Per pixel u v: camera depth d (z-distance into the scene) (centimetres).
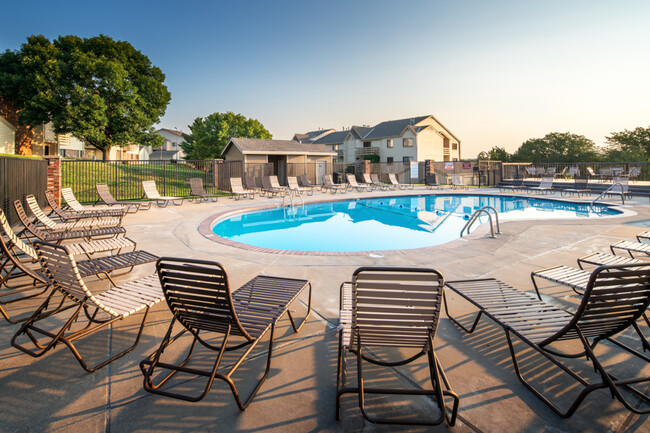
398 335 201
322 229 1020
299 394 212
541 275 339
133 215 1033
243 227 1050
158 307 349
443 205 1527
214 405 201
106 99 2608
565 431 179
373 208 1449
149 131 3055
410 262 522
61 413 192
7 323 308
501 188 2123
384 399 207
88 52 2550
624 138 4416
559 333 204
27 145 2741
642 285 202
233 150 2484
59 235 542
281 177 2658
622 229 763
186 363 245
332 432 179
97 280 430
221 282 198
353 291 184
